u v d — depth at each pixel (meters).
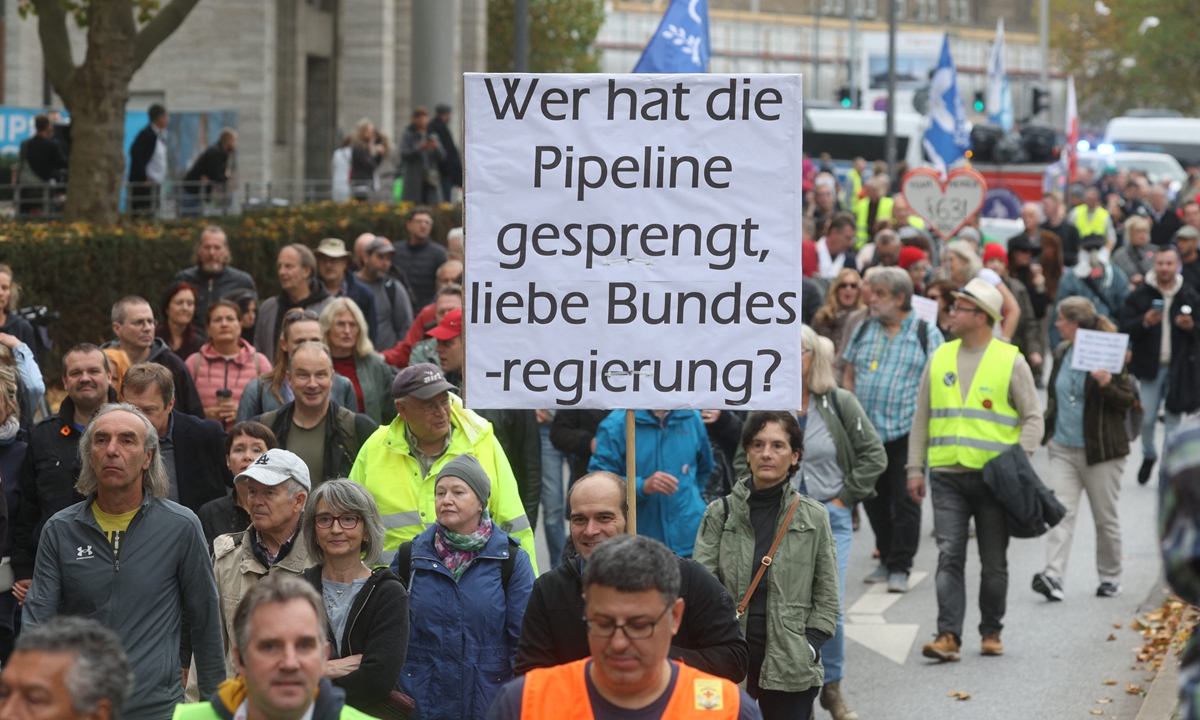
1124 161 87.56
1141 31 144.00
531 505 19.64
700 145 12.63
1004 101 111.50
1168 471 5.89
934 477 19.66
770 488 14.03
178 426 16.11
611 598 8.30
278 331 25.09
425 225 34.97
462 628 12.53
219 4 75.25
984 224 67.25
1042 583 22.25
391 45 83.19
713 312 12.69
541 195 12.71
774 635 13.73
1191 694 5.95
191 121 53.66
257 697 8.30
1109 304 38.47
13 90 70.56
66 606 12.06
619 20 185.25
